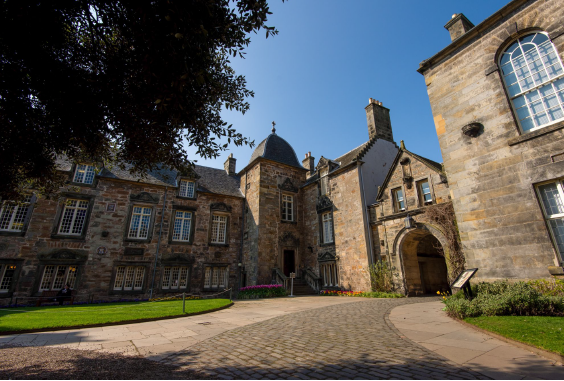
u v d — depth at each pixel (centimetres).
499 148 941
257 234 2242
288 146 2827
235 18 491
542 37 894
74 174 1898
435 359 443
